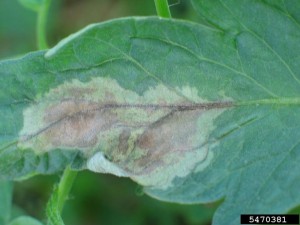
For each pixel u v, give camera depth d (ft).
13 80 0.48
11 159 0.49
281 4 0.48
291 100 0.49
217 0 0.48
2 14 0.94
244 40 0.49
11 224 0.61
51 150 0.49
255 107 0.49
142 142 0.49
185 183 0.49
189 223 0.83
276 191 0.47
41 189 0.84
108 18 0.94
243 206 0.48
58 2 0.95
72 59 0.47
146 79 0.48
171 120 0.49
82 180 0.87
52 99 0.49
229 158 0.49
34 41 0.94
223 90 0.49
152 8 0.90
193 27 0.48
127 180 0.87
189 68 0.48
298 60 0.49
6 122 0.49
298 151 0.49
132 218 0.86
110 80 0.48
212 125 0.49
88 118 0.49
